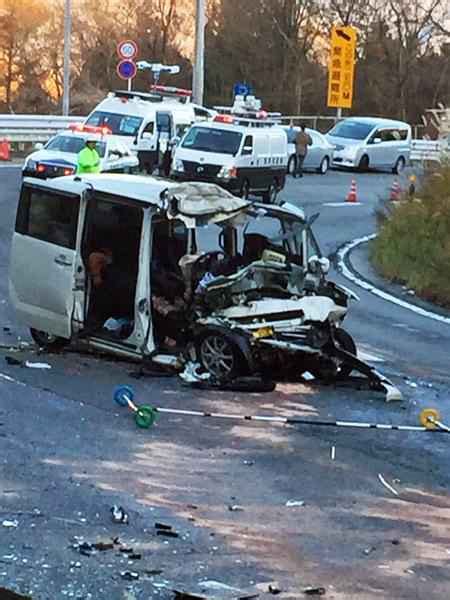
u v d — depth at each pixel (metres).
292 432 13.97
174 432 13.45
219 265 17.02
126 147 42.91
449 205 30.38
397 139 64.94
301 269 17.42
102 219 17.23
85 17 103.62
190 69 101.38
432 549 9.61
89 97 96.38
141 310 16.89
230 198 17.19
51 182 17.69
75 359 17.67
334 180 57.78
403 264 30.19
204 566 8.53
